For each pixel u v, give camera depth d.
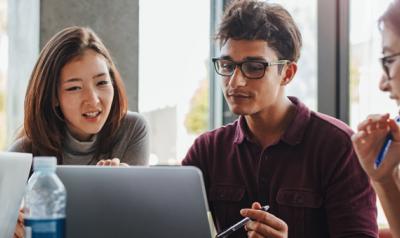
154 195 1.23
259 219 1.39
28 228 1.16
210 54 3.48
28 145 2.09
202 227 1.22
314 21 2.61
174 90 3.40
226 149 1.83
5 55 3.30
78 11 3.19
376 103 2.32
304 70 2.67
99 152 2.14
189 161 1.88
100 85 1.97
